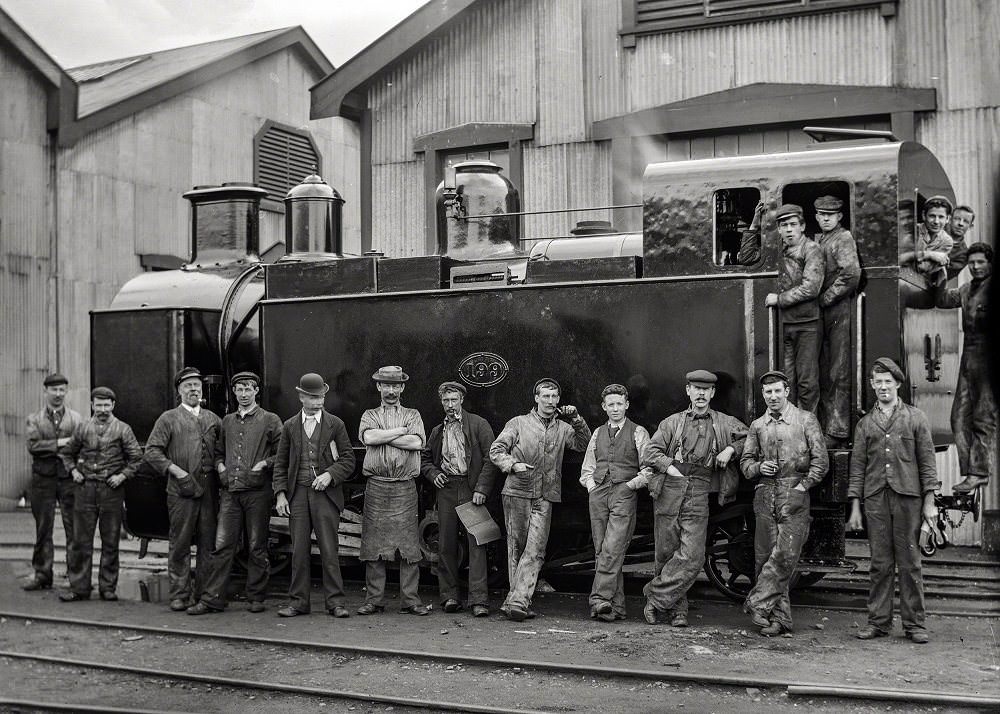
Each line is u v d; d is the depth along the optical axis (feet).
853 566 24.64
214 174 51.90
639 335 25.88
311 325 30.01
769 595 23.08
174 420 27.32
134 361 31.37
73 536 28.94
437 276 29.04
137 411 31.22
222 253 33.65
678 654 21.40
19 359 45.85
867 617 25.14
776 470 22.98
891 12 35.45
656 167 26.32
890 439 22.35
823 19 36.42
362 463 29.07
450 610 26.37
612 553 24.89
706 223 25.62
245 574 32.37
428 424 28.37
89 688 20.48
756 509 23.41
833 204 23.90
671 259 25.93
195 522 27.48
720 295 25.05
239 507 27.30
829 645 22.08
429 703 18.45
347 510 30.30
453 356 28.12
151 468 29.91
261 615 26.53
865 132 26.16
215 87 51.90
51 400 30.60
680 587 23.99
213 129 51.88
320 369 29.81
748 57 37.47
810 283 23.54
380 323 29.17
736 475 24.38
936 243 26.84
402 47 42.80
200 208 34.09
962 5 34.73
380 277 29.66
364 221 44.27
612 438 24.97
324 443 26.35
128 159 49.34
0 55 44.47
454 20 42.22
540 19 40.93
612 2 39.63
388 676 20.49
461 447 26.27
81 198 47.65
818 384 24.14
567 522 27.32
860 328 23.72
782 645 22.08
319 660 21.80
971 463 27.73
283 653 22.45
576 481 26.91
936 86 35.06
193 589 28.94
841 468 23.54
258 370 31.65
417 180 43.37
